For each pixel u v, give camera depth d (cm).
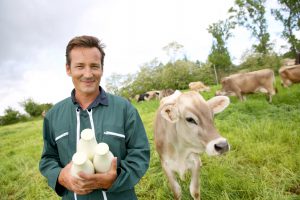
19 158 702
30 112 4141
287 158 420
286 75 1127
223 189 363
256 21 3238
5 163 679
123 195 197
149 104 1527
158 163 500
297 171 391
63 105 204
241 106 802
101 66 199
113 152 189
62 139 195
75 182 158
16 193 501
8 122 3966
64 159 196
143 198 399
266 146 470
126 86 3184
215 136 287
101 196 189
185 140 318
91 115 194
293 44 2706
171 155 353
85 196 190
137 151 194
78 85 192
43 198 455
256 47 3102
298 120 611
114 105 199
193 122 298
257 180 377
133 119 199
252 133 546
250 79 1038
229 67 3266
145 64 3247
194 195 346
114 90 3172
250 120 658
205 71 3077
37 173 574
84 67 189
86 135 163
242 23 3284
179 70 2966
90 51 189
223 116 747
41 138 1045
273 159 436
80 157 155
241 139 537
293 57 2823
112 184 175
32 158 693
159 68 3191
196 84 1905
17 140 1138
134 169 187
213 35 3197
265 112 719
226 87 1106
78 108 197
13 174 585
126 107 202
